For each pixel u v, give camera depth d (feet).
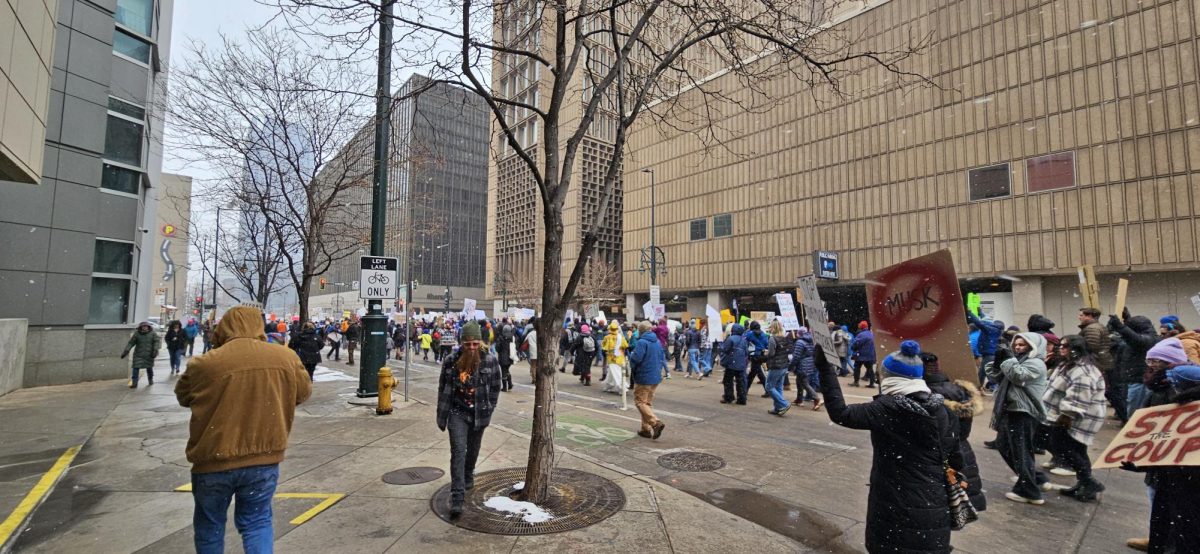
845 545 13.66
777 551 12.94
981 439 26.43
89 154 43.39
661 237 143.33
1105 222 73.61
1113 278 74.64
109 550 12.61
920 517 9.30
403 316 83.10
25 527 13.92
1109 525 15.46
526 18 26.12
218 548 9.97
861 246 101.14
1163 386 13.24
